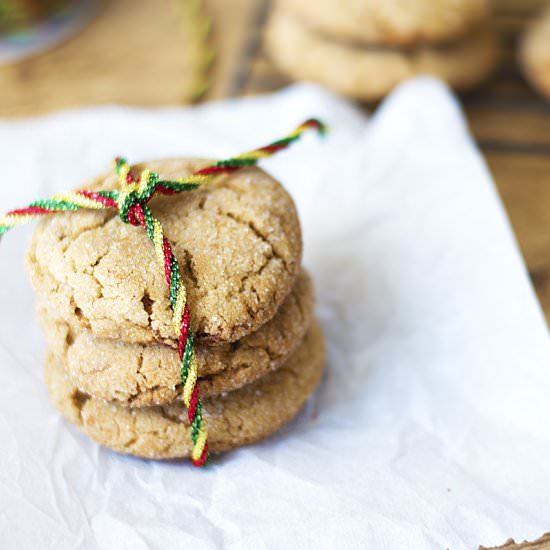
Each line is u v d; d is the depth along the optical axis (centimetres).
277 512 34
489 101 49
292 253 35
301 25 49
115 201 34
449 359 38
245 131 45
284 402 36
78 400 36
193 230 35
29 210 35
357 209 42
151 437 35
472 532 34
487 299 39
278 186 37
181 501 34
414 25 46
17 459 35
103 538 34
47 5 58
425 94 44
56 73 52
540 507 34
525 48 49
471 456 36
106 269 34
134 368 34
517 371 37
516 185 45
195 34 55
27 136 45
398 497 34
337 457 35
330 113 45
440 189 42
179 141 45
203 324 34
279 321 35
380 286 40
